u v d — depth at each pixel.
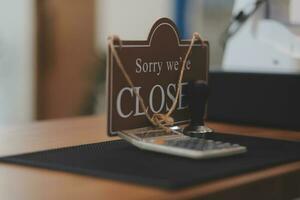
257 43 1.53
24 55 3.78
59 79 3.79
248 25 1.54
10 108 3.97
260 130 1.35
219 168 0.90
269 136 1.25
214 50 1.95
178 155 0.96
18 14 3.77
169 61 1.11
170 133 1.06
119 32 3.84
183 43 1.13
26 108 3.84
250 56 1.54
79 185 0.83
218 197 0.80
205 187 0.81
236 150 0.98
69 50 3.78
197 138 1.06
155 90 1.08
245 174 0.89
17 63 3.83
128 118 1.04
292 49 1.48
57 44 3.76
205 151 0.94
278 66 1.50
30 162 0.94
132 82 1.04
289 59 1.48
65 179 0.86
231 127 1.39
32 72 3.77
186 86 1.15
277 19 1.49
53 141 1.16
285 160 0.97
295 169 0.94
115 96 1.02
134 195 0.78
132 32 3.77
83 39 3.79
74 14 3.76
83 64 3.80
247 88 1.42
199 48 1.17
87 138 1.20
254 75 1.41
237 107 1.43
